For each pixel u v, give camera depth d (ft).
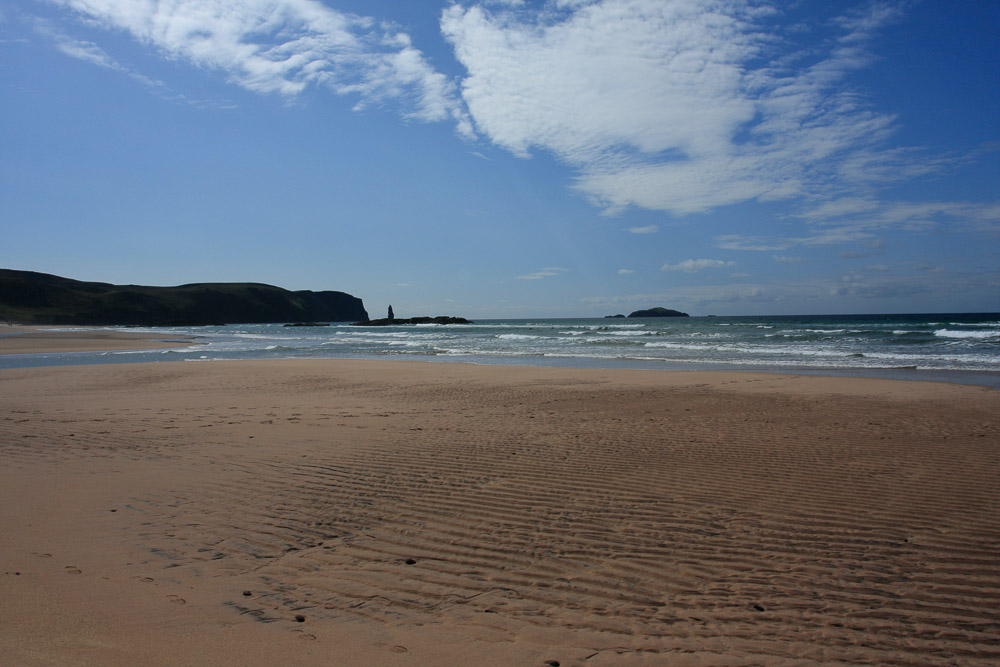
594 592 11.13
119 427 29.25
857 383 48.34
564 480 19.08
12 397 41.73
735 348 96.07
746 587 11.41
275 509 16.01
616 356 85.10
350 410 35.73
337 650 8.89
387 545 13.46
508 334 180.55
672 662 8.74
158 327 366.63
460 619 10.01
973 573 12.10
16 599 10.36
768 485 18.52
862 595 11.11
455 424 30.58
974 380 51.42
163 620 9.71
